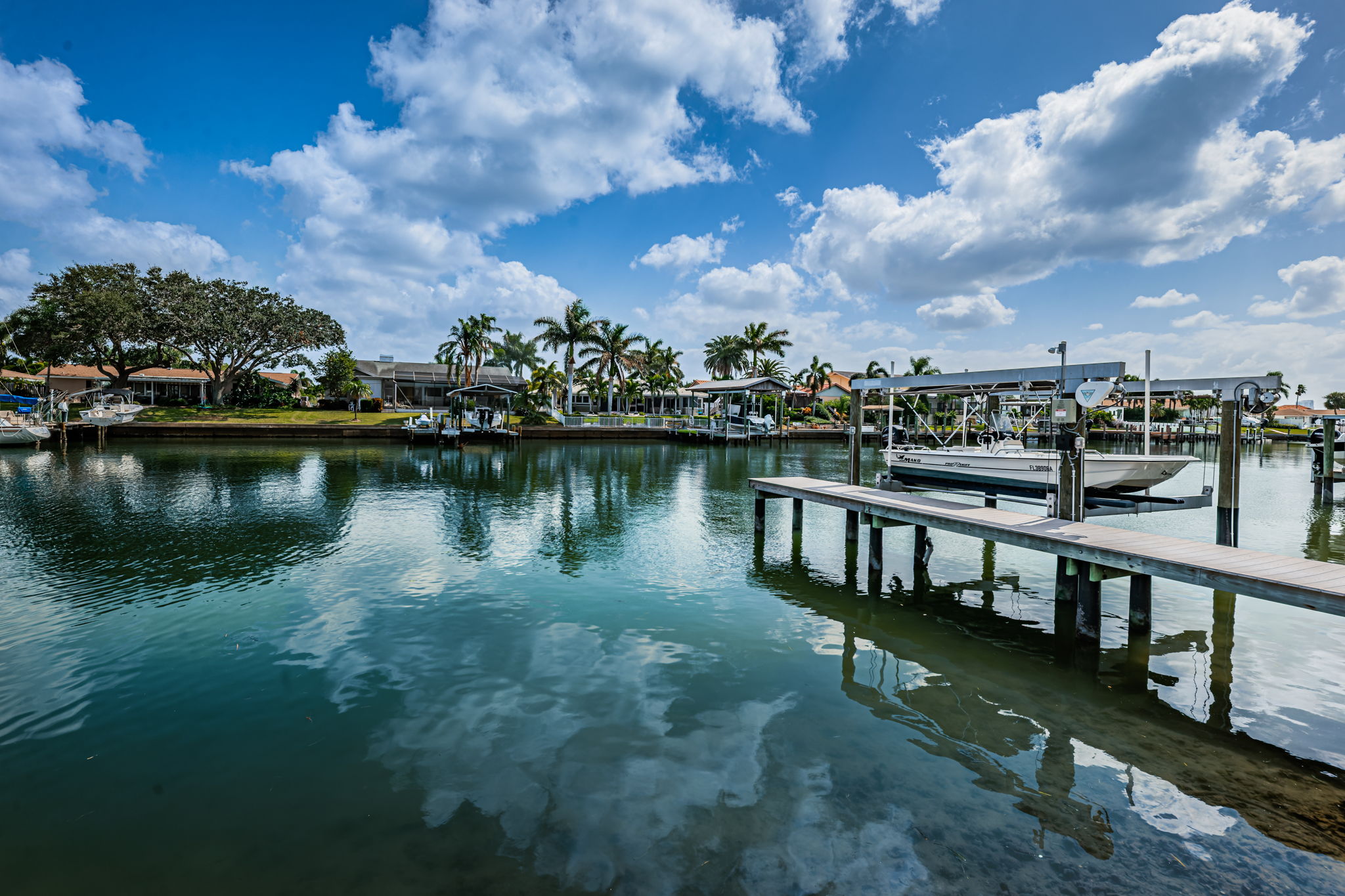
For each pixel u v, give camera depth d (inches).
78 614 363.3
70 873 163.5
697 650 323.0
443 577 452.4
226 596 401.4
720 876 165.0
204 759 217.6
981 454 563.2
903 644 337.1
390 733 236.1
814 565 499.2
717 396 2356.1
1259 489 1025.5
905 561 514.0
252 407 2294.5
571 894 158.2
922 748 231.5
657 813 190.5
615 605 394.0
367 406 2501.2
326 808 191.3
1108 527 382.3
